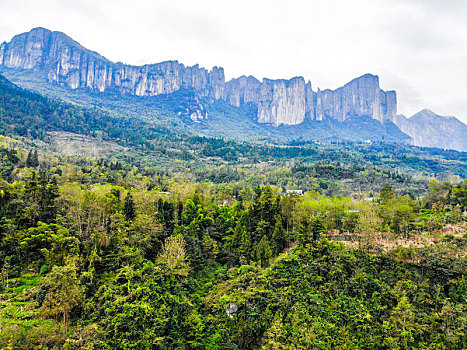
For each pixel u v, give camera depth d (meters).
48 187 73.06
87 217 70.38
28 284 53.69
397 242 69.38
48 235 61.47
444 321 48.28
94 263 57.69
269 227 83.75
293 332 47.94
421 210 109.50
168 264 59.66
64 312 45.06
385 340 46.94
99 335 42.78
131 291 50.38
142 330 45.34
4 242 57.81
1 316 44.56
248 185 183.25
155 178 167.00
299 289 57.47
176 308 51.69
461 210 96.19
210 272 71.62
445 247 61.06
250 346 50.28
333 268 59.97
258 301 55.69
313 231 75.19
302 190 177.25
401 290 54.75
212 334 51.38
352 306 52.91
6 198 70.12
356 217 87.00
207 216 90.50
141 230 68.81
